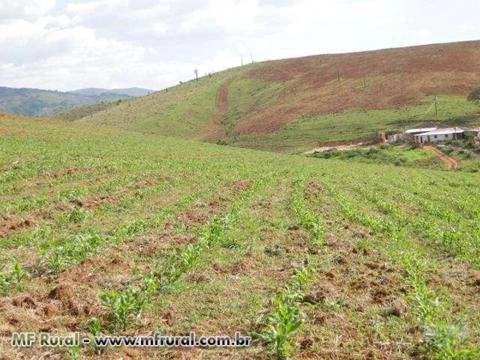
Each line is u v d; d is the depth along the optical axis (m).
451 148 83.19
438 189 38.59
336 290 12.54
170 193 28.08
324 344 9.66
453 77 133.25
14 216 19.55
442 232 18.73
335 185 36.41
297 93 150.25
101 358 8.79
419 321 10.61
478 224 21.91
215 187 30.73
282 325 9.18
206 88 183.12
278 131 122.62
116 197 24.94
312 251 16.39
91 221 19.80
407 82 135.88
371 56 167.12
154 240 16.73
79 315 10.47
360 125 112.75
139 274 13.28
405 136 95.50
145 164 38.50
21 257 14.27
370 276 13.88
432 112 113.88
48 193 25.06
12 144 42.84
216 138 129.88
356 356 9.23
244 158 55.53
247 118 140.75
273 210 24.16
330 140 103.88
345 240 18.16
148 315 10.60
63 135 54.84
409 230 20.83
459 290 13.04
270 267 14.57
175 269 13.52
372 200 29.39
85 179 30.52
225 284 12.72
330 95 140.62
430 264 15.09
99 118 177.50
